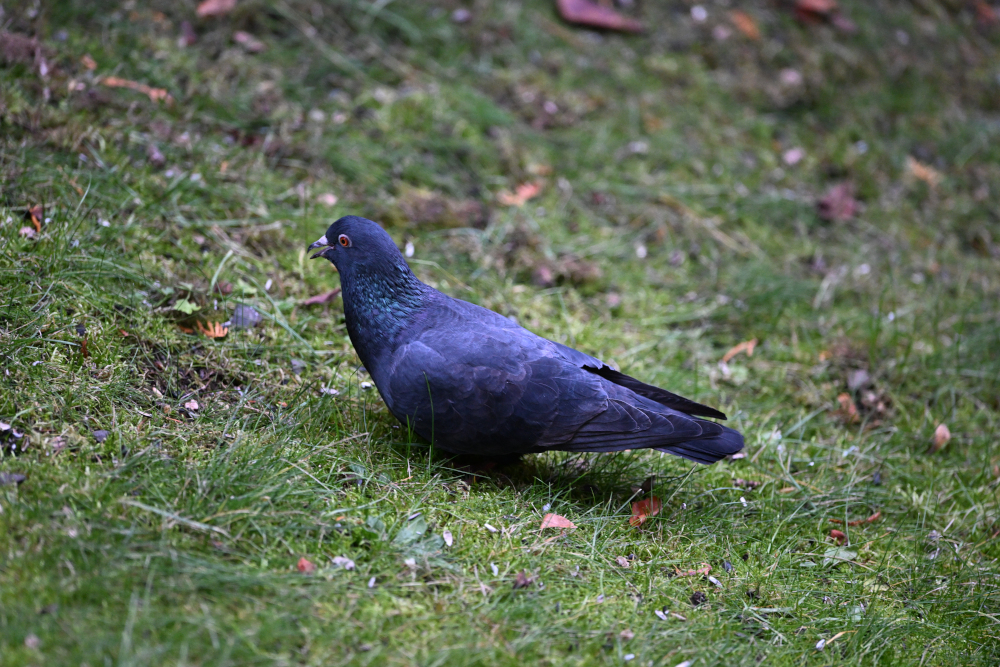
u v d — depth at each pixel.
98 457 4.62
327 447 5.03
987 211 9.59
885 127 10.27
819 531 5.52
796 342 7.51
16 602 3.73
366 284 5.18
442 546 4.61
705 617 4.54
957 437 6.77
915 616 4.93
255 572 4.13
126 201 6.35
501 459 5.39
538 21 10.15
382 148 8.16
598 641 4.20
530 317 7.10
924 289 8.41
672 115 9.66
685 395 6.65
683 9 10.84
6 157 6.22
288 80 8.35
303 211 7.15
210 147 7.30
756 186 9.18
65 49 7.41
